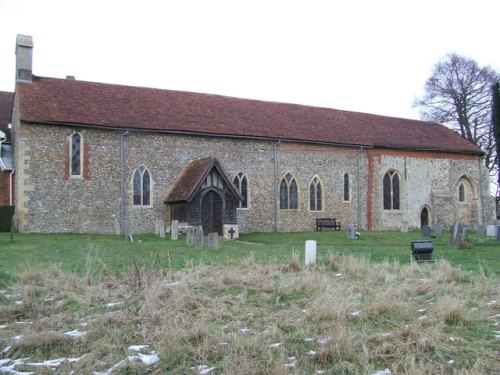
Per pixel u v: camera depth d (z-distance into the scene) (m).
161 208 26.47
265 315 8.39
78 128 24.50
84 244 18.41
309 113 34.31
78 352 6.82
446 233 30.03
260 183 29.38
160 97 29.38
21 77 25.56
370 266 12.59
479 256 16.22
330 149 31.92
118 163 25.45
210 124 28.33
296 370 6.17
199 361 6.50
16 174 25.03
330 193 31.81
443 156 36.53
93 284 10.22
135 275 10.13
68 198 24.17
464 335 7.50
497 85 40.72
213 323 7.83
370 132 34.72
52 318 8.12
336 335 7.02
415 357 6.60
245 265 12.88
